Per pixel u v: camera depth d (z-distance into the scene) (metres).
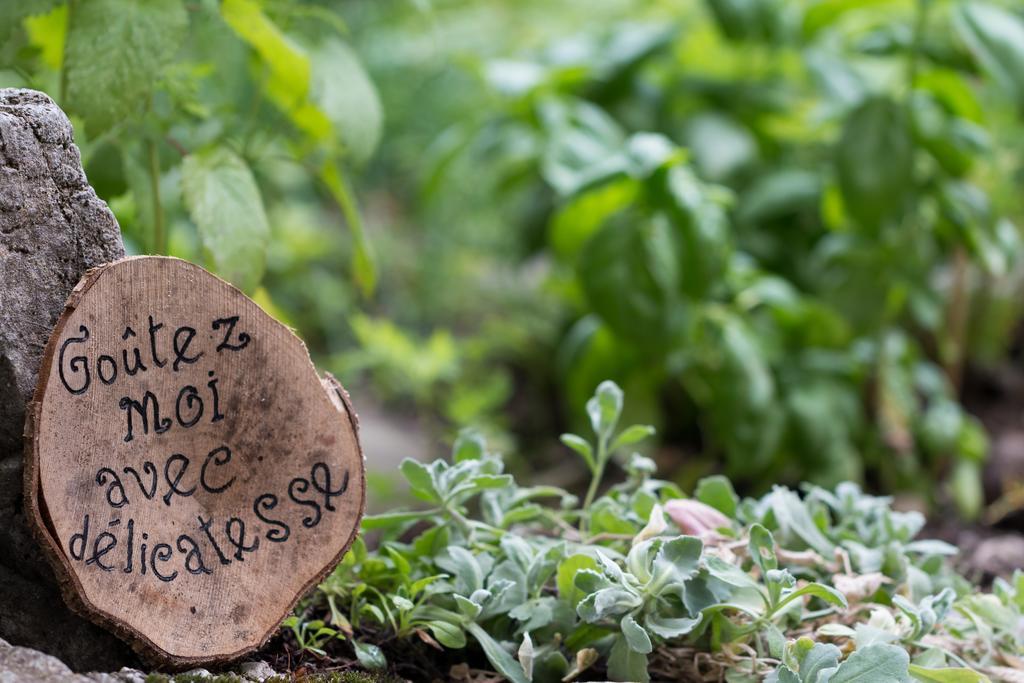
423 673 1.05
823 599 1.08
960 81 1.69
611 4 2.57
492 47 2.63
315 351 2.37
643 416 1.84
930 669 1.00
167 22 1.07
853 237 1.76
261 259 1.10
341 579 1.07
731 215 1.94
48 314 0.98
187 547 1.00
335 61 1.21
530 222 2.14
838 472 1.72
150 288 0.98
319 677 1.00
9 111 0.98
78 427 0.97
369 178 2.78
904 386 1.80
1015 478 1.82
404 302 2.50
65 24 1.14
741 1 1.77
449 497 1.07
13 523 0.98
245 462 1.01
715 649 1.04
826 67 1.77
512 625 1.05
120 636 0.98
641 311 1.49
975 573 1.31
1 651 0.95
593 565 1.03
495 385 2.01
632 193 1.52
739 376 1.66
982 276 2.04
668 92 2.02
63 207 0.99
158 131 1.13
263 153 1.24
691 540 1.02
